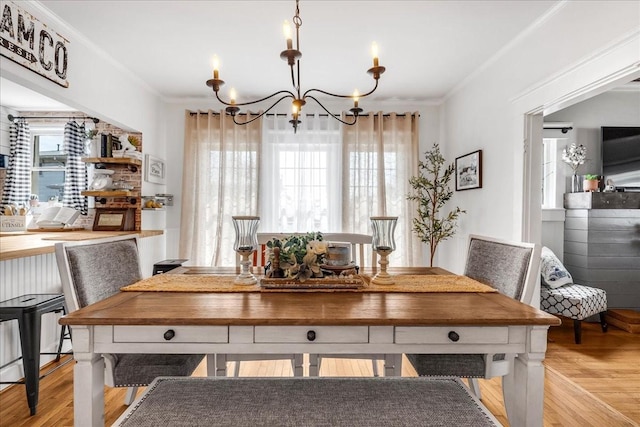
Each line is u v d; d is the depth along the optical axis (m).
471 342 1.18
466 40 2.71
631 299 3.44
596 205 3.44
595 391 2.15
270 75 3.40
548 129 3.75
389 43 2.76
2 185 4.13
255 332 1.16
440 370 1.48
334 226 3.98
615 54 1.79
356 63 3.13
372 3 2.23
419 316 1.16
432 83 3.62
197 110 3.97
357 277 1.59
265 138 3.99
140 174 3.55
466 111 3.53
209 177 3.96
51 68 2.33
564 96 2.14
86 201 3.83
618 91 3.78
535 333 1.18
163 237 4.05
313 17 2.40
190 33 2.62
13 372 2.21
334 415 1.03
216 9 2.30
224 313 1.18
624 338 3.08
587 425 1.81
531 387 1.19
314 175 4.00
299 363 1.76
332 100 4.08
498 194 2.92
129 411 1.04
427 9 2.30
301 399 1.11
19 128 4.10
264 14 2.36
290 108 4.08
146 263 3.65
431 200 3.81
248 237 1.59
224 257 3.93
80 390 1.15
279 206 4.00
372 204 3.98
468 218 3.50
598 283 3.46
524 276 1.50
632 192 3.45
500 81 2.91
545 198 3.83
